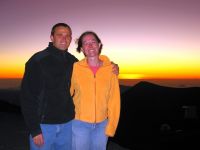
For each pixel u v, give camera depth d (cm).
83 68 157
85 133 159
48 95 153
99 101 158
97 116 159
